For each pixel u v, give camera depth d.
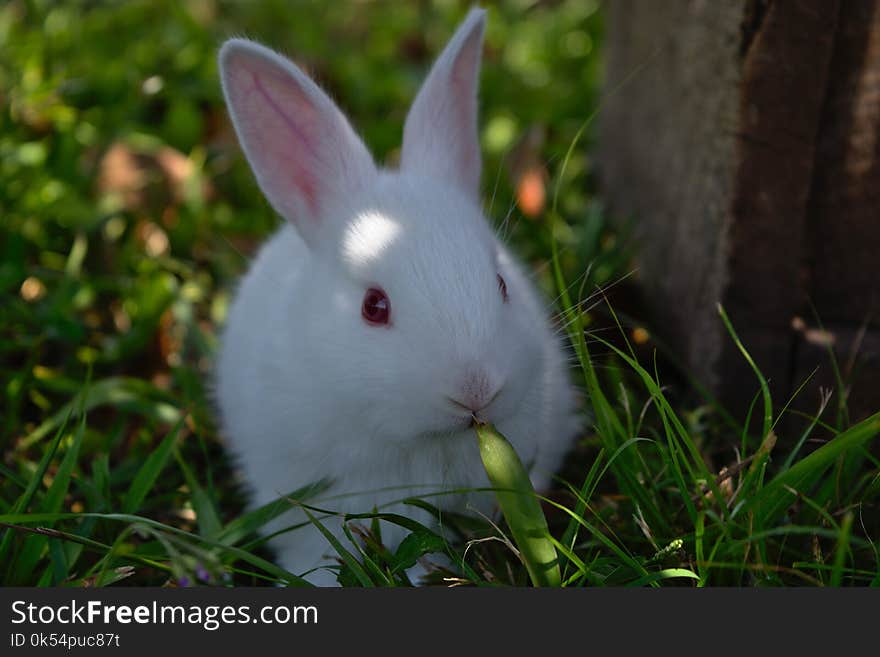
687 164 0.59
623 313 0.63
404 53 0.86
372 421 0.48
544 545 0.45
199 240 0.68
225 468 0.56
